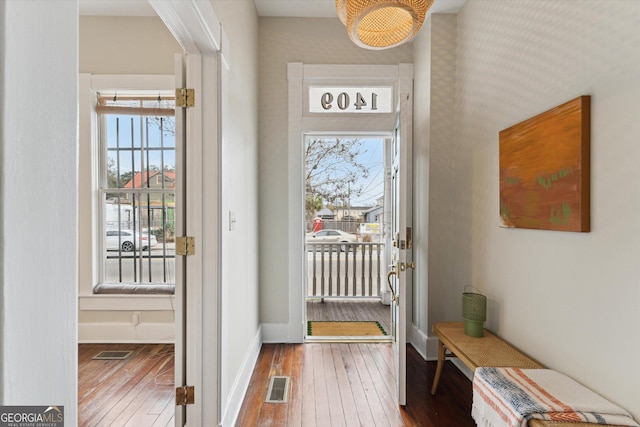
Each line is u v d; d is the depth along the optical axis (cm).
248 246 258
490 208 237
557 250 172
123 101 323
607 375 142
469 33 266
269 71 320
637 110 130
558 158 167
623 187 135
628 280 133
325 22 321
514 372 167
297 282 323
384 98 326
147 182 330
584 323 154
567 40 165
